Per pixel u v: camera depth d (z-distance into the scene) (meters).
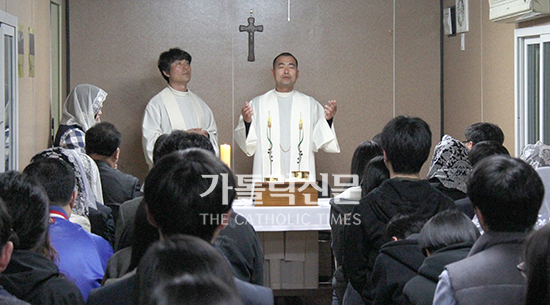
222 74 6.73
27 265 1.71
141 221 1.73
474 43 6.13
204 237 1.48
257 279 2.37
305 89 6.84
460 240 1.88
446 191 3.40
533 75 5.17
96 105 5.48
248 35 6.71
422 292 1.81
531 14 4.75
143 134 6.09
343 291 3.18
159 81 6.64
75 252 2.16
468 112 6.32
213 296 0.93
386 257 2.13
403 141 2.52
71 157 3.14
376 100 6.92
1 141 4.23
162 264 1.03
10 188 1.78
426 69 6.96
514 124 5.36
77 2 6.50
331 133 5.93
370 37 6.88
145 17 6.60
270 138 6.03
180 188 1.44
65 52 6.49
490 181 1.64
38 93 5.43
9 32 4.46
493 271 1.58
